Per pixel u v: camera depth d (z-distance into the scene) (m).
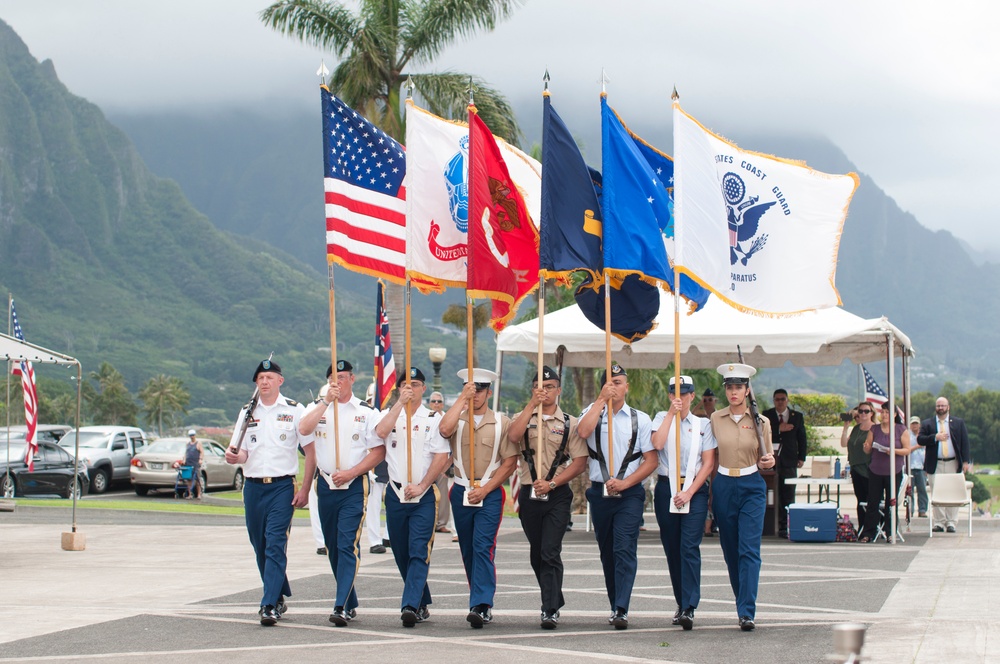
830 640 10.10
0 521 25.89
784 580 14.68
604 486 11.16
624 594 11.05
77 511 29.61
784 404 21.70
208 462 41.75
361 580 15.34
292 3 37.00
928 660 8.96
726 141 14.23
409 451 11.29
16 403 116.88
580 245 12.12
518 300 12.91
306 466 11.62
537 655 9.45
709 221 13.11
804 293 14.27
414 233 12.46
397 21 37.84
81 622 11.36
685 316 21.06
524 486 11.29
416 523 11.34
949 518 22.48
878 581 14.35
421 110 12.80
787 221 14.35
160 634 10.63
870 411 20.73
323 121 12.35
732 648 9.77
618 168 12.38
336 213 12.27
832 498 31.44
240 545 20.55
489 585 11.23
